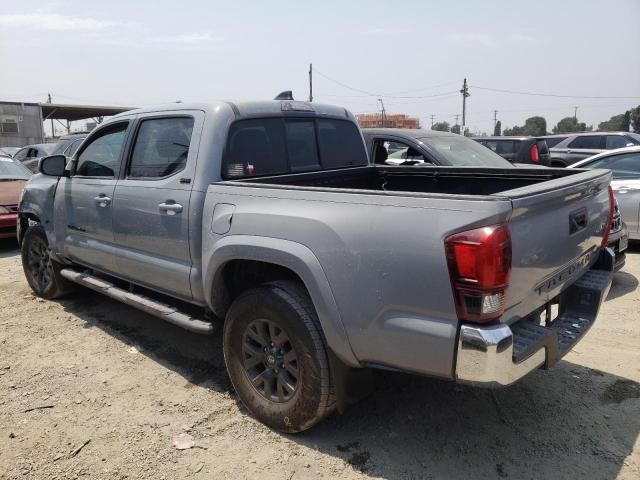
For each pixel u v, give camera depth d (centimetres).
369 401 365
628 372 398
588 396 365
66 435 333
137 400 374
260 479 290
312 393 303
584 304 336
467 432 328
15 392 386
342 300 279
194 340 480
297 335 304
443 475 289
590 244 342
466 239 240
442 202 249
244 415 353
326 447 316
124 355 448
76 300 593
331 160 472
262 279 356
